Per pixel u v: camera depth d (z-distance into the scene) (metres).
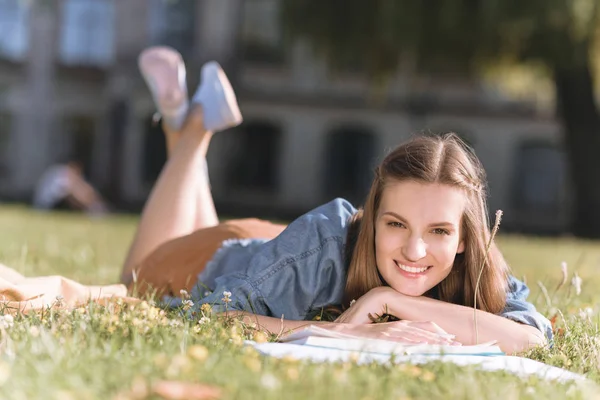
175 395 2.91
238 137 41.00
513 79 30.02
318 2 26.92
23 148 42.03
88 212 32.31
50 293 5.36
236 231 6.10
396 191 4.71
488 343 4.52
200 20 40.44
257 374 3.32
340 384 3.25
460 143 5.18
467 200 4.84
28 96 42.09
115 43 40.72
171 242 6.23
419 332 4.58
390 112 40.34
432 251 4.75
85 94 42.22
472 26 25.06
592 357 4.67
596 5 24.80
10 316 4.34
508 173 39.84
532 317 5.02
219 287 5.21
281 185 41.09
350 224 5.29
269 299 5.14
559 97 28.28
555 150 39.69
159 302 5.57
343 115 40.59
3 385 3.02
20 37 42.12
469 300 5.10
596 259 14.88
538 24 24.83
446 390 3.41
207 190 7.10
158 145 40.81
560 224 39.44
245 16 40.94
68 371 3.22
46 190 31.89
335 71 28.88
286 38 27.97
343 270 5.18
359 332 4.61
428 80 39.69
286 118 40.91
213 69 7.06
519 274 10.19
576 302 6.86
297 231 5.23
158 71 7.02
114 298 5.16
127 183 40.72
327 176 41.03
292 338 4.53
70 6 42.03
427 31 25.61
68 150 42.25
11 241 13.40
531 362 4.23
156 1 40.47
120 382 3.08
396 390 3.30
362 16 26.50
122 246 14.05
